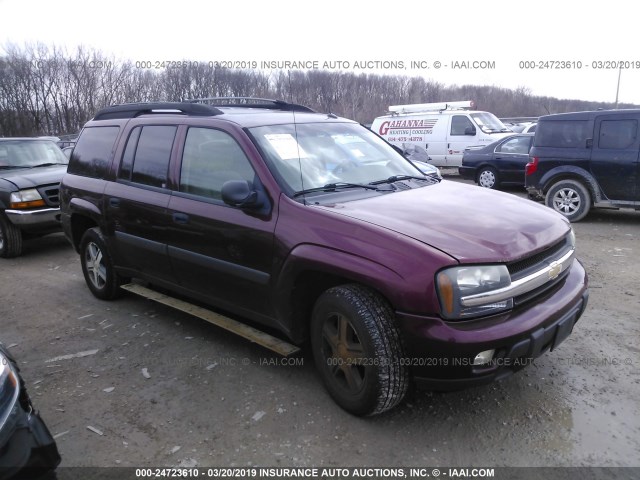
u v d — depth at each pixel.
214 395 3.37
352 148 4.05
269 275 3.32
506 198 3.64
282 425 3.02
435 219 3.03
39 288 5.83
